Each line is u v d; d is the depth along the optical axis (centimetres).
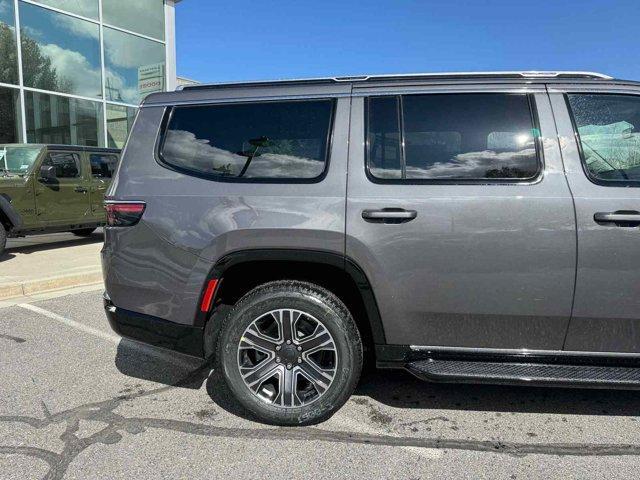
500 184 290
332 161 304
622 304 283
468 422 316
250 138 316
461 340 298
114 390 362
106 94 1545
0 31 1268
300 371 308
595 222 280
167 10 1717
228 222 302
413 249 291
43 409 330
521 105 301
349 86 315
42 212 883
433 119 304
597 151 294
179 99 331
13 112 1309
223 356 311
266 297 304
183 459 274
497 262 286
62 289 664
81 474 260
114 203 322
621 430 305
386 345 303
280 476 260
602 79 306
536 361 295
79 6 1449
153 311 318
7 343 455
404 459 275
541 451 282
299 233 296
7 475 257
